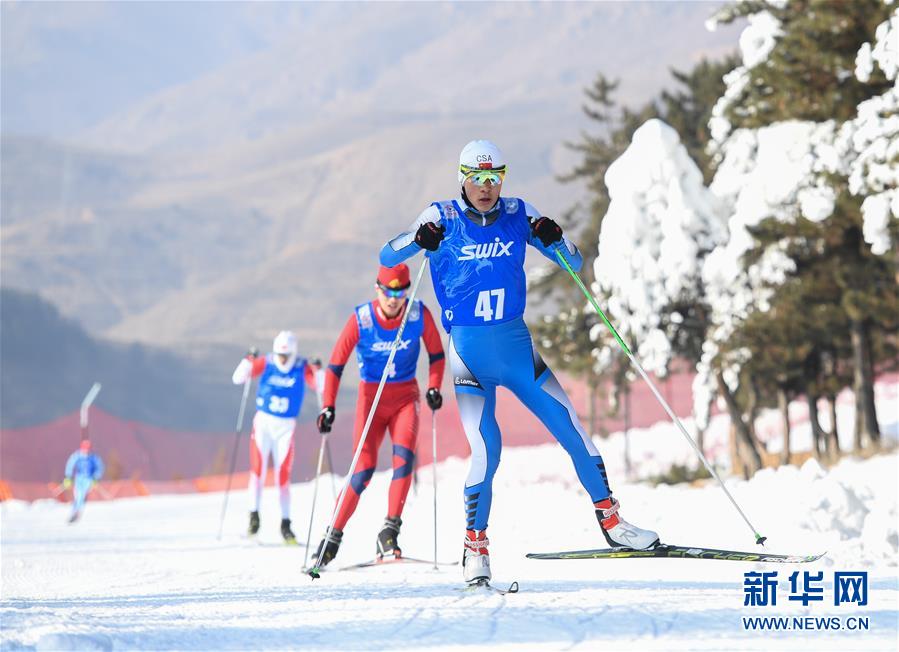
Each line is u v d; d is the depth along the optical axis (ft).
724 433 468.75
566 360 388.37
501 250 61.00
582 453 61.46
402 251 62.44
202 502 329.72
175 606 58.44
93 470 234.17
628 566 76.28
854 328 276.41
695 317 301.84
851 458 256.11
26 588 84.69
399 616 50.44
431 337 89.51
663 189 289.94
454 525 130.00
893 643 42.04
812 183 248.11
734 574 68.13
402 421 89.81
